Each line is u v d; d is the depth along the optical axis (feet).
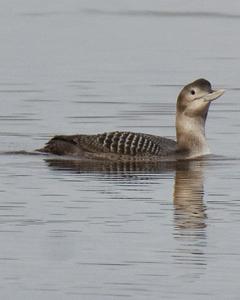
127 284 40.78
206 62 93.20
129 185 55.62
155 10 121.70
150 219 49.29
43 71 89.15
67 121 70.90
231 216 49.75
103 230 47.39
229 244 45.37
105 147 61.52
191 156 62.08
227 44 102.12
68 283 40.91
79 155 61.82
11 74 87.71
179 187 55.16
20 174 57.82
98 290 40.14
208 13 119.65
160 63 92.89
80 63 92.79
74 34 107.45
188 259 43.50
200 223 48.60
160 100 77.71
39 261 43.24
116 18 117.08
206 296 39.52
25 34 107.45
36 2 127.54
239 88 82.17
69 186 55.31
